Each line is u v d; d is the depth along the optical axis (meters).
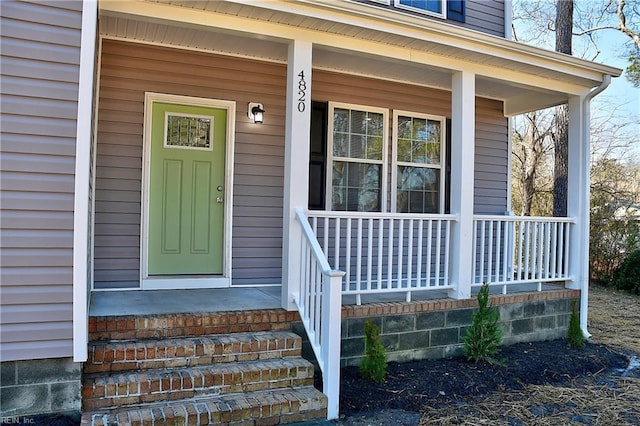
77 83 2.98
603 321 7.29
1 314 2.87
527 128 16.53
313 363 4.05
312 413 3.37
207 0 3.61
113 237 4.77
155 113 4.95
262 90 5.34
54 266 2.96
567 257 5.79
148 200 4.91
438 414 3.64
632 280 10.23
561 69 5.25
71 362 3.02
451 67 4.91
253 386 3.45
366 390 3.87
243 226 5.28
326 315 3.50
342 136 5.91
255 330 3.95
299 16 3.91
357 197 6.01
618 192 12.45
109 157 4.74
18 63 2.87
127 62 4.79
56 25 2.94
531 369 4.63
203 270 5.15
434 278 4.93
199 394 3.29
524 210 16.41
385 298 4.86
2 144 2.85
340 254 5.91
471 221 4.97
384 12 4.13
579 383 4.48
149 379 3.18
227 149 5.19
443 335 4.77
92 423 2.84
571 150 5.82
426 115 6.41
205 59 5.08
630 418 3.76
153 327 3.64
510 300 5.25
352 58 4.92
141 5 3.65
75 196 2.98
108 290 4.73
